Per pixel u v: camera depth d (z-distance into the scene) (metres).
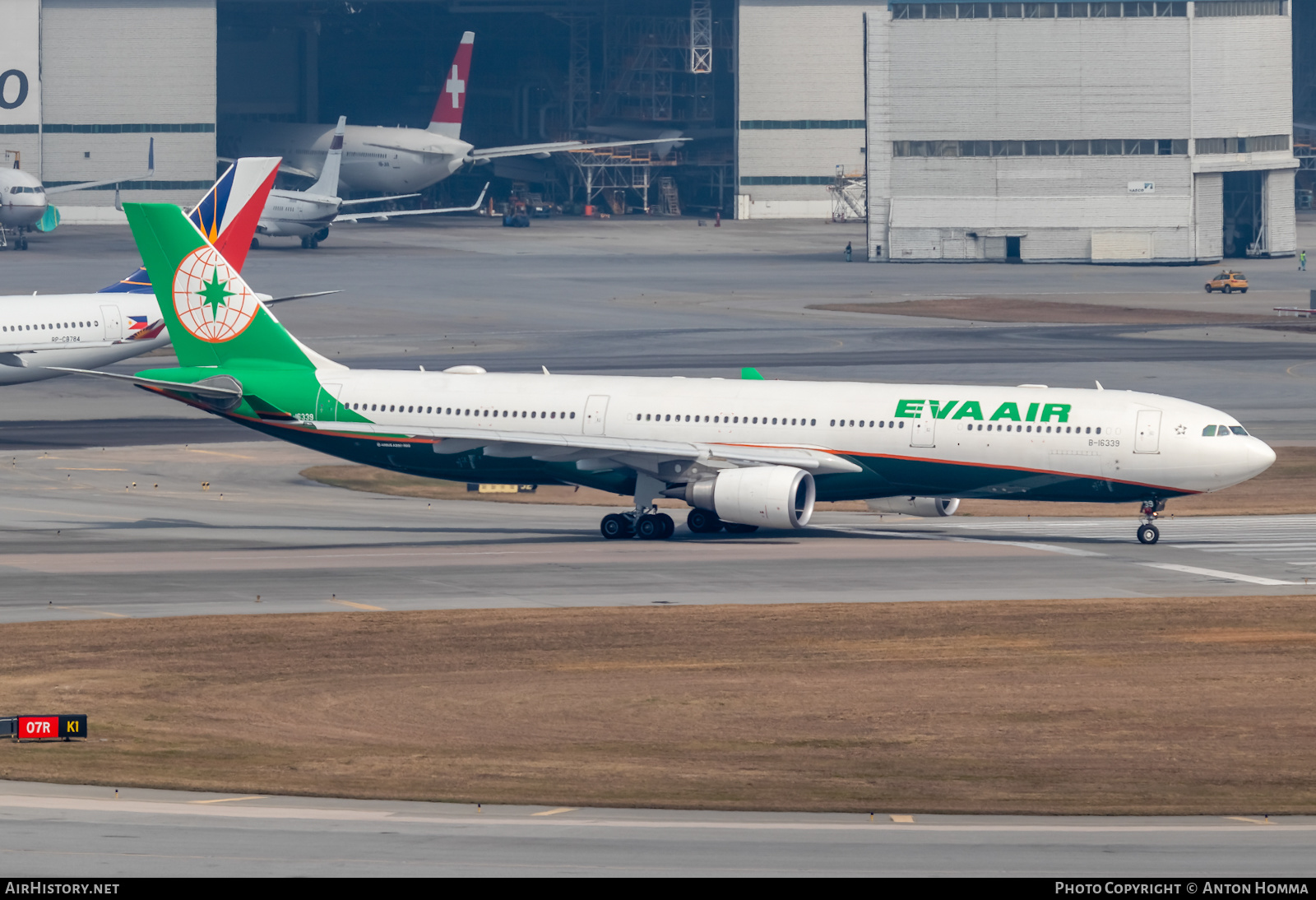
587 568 192.50
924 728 123.25
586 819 93.88
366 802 98.25
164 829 89.38
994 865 83.50
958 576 187.50
